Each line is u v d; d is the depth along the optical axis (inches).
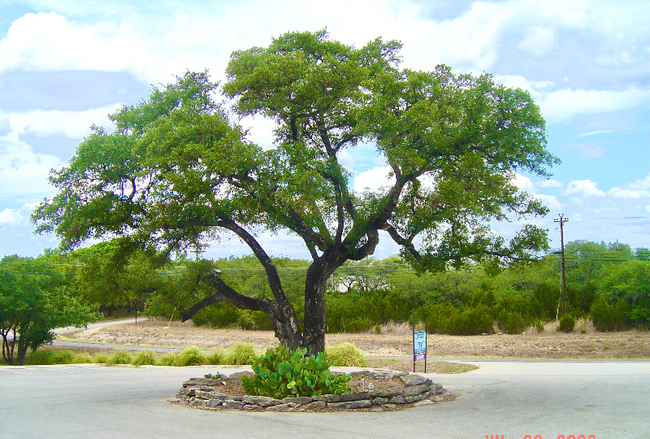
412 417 392.5
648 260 1894.7
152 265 725.9
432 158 594.6
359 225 624.4
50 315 1499.8
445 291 2235.5
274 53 653.9
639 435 334.3
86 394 543.8
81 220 620.7
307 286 673.6
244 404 431.5
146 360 1062.4
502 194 610.9
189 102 656.4
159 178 611.8
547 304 1979.6
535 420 383.2
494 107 578.2
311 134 697.6
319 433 337.4
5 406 456.1
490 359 1247.5
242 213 666.8
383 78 573.9
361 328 1987.0
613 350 1323.8
